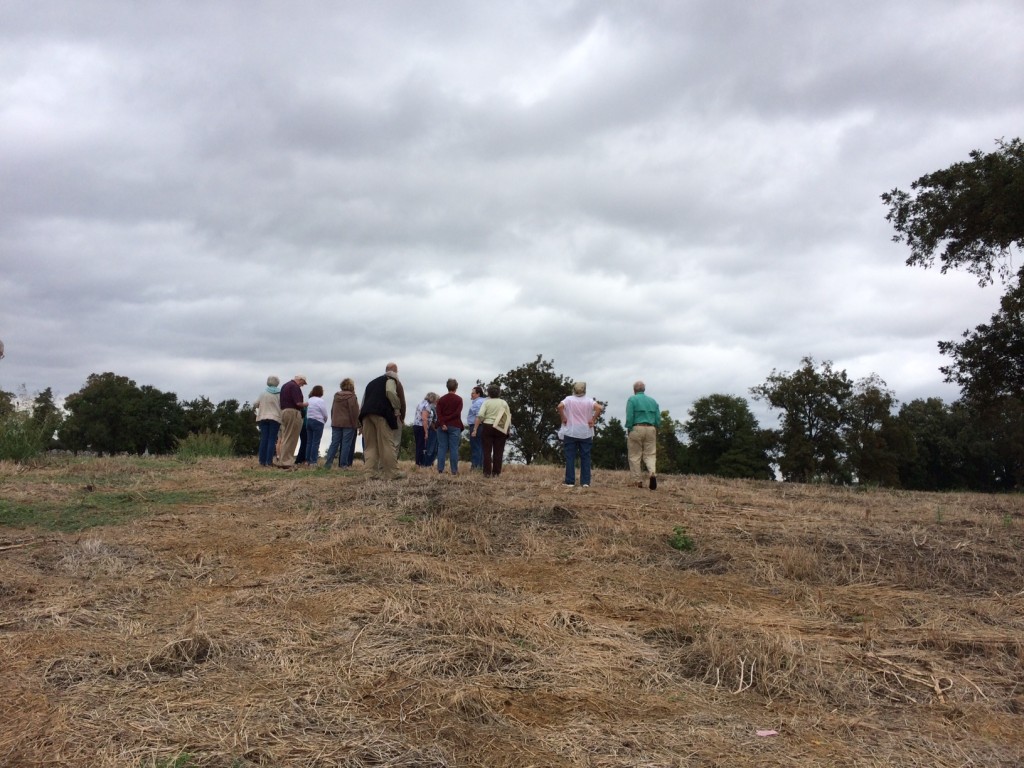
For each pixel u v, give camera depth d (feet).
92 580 19.20
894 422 182.50
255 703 12.09
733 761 10.77
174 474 40.65
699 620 17.30
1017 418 201.26
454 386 43.62
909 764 10.85
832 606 19.26
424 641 14.96
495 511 28.63
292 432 46.01
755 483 52.06
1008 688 14.07
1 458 44.55
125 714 11.60
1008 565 23.03
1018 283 87.71
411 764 10.36
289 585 19.10
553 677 13.73
